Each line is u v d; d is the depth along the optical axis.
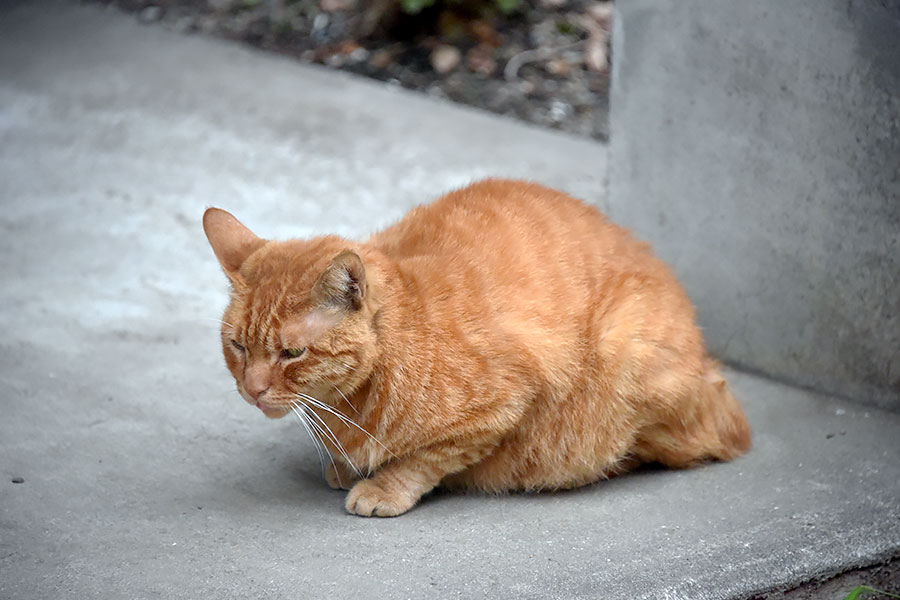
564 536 4.78
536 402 5.04
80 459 5.31
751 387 6.39
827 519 4.95
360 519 4.94
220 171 9.18
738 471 5.49
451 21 11.63
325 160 9.42
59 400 5.90
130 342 6.68
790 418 6.02
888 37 5.43
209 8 12.47
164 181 8.99
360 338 4.55
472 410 4.82
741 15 5.99
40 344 6.54
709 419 5.45
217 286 7.55
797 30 5.78
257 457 5.52
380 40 11.71
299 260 4.65
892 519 4.94
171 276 7.63
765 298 6.34
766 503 5.12
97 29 11.88
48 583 4.24
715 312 6.62
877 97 5.55
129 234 8.16
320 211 8.55
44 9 12.36
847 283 5.94
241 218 8.41
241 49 11.56
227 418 5.88
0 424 5.57
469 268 5.00
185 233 8.23
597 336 5.12
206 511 4.93
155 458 5.41
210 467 5.38
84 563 4.40
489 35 11.61
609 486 5.41
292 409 4.69
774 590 4.55
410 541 4.71
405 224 5.50
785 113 5.94
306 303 4.49
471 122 10.27
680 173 6.54
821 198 5.91
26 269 7.56
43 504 4.87
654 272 5.51
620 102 6.80
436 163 9.41
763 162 6.11
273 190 8.89
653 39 6.46
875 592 4.63
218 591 4.22
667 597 4.32
